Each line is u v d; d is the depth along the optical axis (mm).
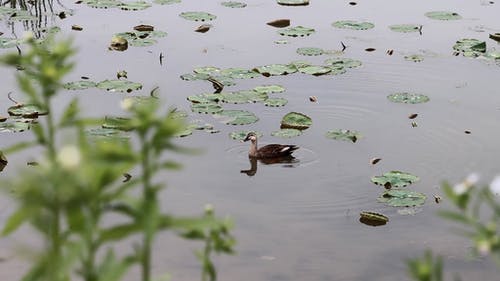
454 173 14516
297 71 19281
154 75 18766
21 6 24266
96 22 22734
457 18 23938
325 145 15578
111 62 19531
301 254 11586
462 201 5160
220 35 21875
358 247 11883
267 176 14172
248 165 14578
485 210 12750
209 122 16281
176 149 4793
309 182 14031
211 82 18375
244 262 11289
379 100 17781
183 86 18141
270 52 20625
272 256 11484
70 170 4254
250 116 16656
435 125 16547
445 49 21203
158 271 10828
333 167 14641
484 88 18625
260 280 10797
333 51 20812
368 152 15312
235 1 25391
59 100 17062
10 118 16188
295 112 16766
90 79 18375
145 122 4801
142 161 4723
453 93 18281
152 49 20547
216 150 15109
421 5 25500
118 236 4535
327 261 11438
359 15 24156
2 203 12266
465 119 16859
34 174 4375
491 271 11289
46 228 4621
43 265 4551
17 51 20141
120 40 20609
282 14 24078
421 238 12242
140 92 17688
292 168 14562
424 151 15406
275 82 18594
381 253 11750
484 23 23609
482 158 15109
